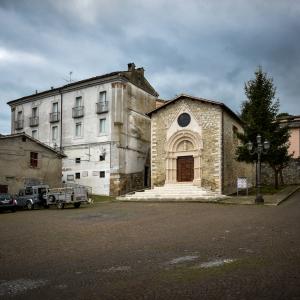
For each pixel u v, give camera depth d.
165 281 6.31
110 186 35.59
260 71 30.69
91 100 38.16
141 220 15.81
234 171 33.56
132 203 26.16
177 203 24.67
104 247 9.66
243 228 12.41
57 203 25.30
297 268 6.94
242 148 29.53
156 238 10.88
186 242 10.07
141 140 39.28
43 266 7.70
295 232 11.23
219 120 30.70
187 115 32.19
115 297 5.56
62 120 40.19
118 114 36.19
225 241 10.04
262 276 6.46
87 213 19.89
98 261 8.02
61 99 40.62
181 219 15.73
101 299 5.49
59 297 5.64
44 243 10.58
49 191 26.88
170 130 32.75
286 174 37.88
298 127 41.00
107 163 36.12
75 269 7.36
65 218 17.72
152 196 28.55
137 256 8.41
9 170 30.22
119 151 35.84
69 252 9.12
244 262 7.53
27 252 9.31
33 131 43.06
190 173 31.94
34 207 26.62
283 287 5.81
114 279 6.53
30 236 12.04
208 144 30.91
